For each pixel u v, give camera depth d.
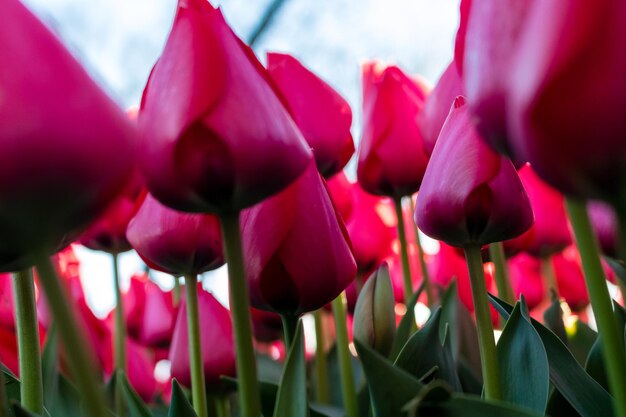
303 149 0.35
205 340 0.60
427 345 0.47
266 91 0.35
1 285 0.67
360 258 0.71
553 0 0.27
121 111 0.31
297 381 0.43
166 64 0.35
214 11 0.35
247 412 0.35
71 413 0.54
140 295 0.89
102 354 0.69
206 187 0.34
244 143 0.34
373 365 0.37
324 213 0.43
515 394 0.43
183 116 0.34
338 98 0.60
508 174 0.42
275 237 0.42
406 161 0.62
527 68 0.28
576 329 0.61
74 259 0.76
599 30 0.27
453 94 0.55
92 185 0.30
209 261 0.51
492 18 0.31
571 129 0.27
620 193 0.29
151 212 0.51
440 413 0.34
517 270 0.86
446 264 0.82
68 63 0.30
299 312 0.44
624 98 0.27
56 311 0.31
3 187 0.29
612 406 0.42
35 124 0.29
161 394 0.91
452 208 0.42
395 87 0.62
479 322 0.42
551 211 0.76
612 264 0.59
